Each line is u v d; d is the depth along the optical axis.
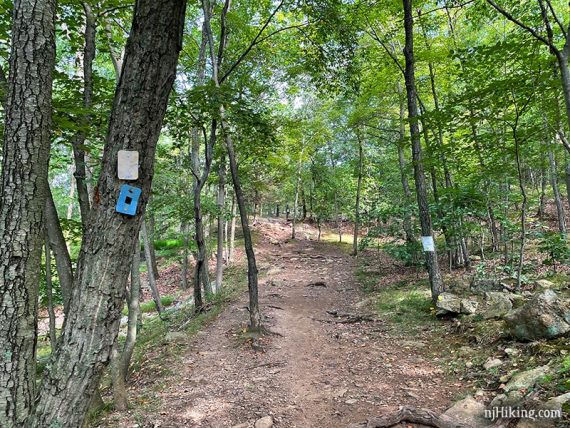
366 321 7.93
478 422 3.45
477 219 11.78
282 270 16.45
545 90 6.02
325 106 17.95
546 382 3.50
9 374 2.13
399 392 4.49
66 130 4.84
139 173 2.07
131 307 5.73
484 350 5.20
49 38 2.31
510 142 8.51
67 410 2.01
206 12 7.94
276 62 10.93
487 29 11.33
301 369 5.62
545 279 7.64
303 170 23.98
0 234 2.18
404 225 12.19
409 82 8.12
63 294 4.50
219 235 12.59
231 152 7.38
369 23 10.84
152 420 4.32
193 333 7.74
